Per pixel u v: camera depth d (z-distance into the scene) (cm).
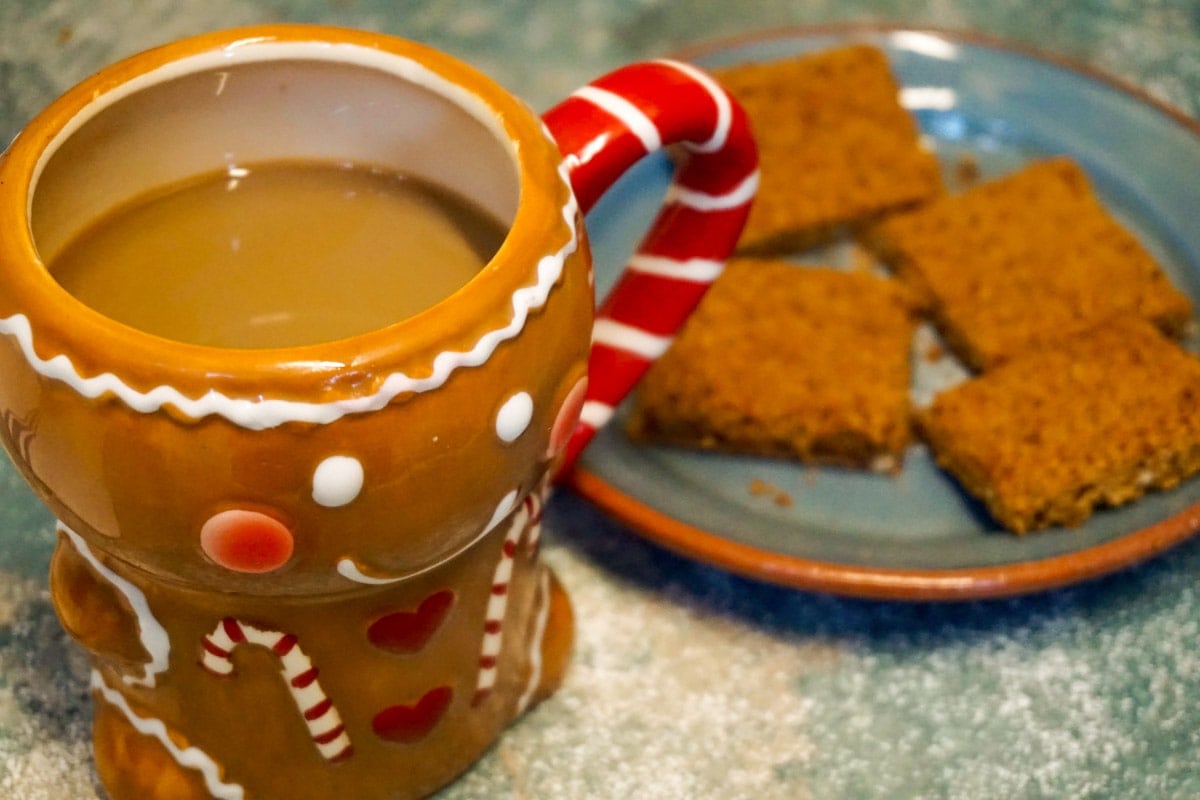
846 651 54
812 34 71
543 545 56
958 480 59
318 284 45
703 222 50
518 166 43
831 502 58
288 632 44
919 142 69
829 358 61
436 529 42
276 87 46
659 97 46
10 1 71
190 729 47
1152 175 66
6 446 42
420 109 45
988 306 63
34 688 52
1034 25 77
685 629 54
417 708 48
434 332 40
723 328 61
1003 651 54
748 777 51
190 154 46
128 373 39
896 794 51
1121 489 56
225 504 40
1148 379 59
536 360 42
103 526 42
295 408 40
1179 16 78
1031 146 69
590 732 52
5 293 40
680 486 56
